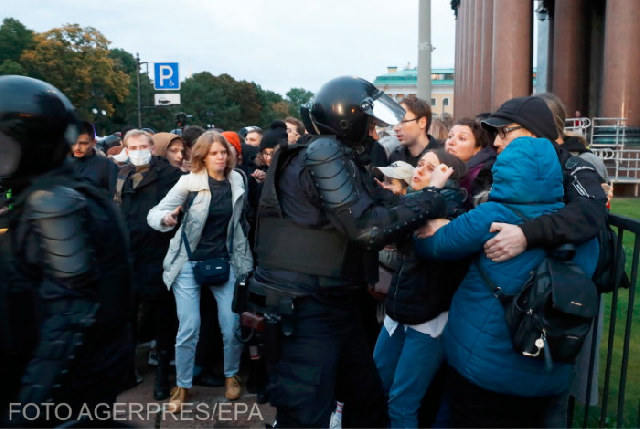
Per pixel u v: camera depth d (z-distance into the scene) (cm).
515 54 2070
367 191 213
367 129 220
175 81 2681
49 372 139
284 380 215
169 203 353
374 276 223
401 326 292
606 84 1725
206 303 412
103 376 158
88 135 401
